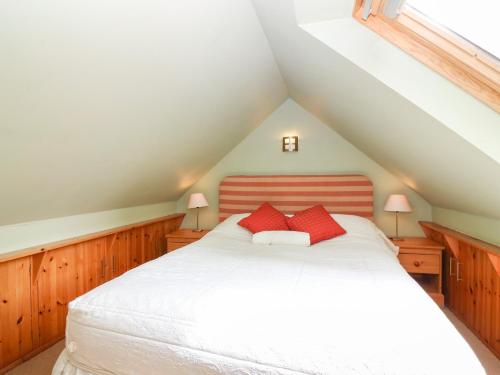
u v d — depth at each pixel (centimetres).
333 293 141
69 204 225
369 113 213
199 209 397
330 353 102
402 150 231
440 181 225
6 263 191
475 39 125
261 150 375
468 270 236
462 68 136
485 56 128
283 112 368
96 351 132
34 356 207
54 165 176
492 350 200
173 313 127
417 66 148
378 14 144
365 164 345
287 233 264
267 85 296
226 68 220
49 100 138
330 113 298
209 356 111
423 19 133
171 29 153
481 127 140
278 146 369
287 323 115
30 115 137
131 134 204
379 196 340
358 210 334
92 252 261
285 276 167
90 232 262
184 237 340
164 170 293
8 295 192
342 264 193
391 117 188
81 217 253
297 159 364
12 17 102
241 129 346
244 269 181
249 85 270
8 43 107
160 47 159
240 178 367
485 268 210
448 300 275
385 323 113
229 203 372
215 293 140
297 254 223
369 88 172
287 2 149
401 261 282
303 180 348
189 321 122
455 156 166
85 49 130
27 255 197
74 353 138
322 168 356
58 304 228
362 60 155
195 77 202
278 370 102
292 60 232
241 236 291
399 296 136
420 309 124
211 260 202
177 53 171
